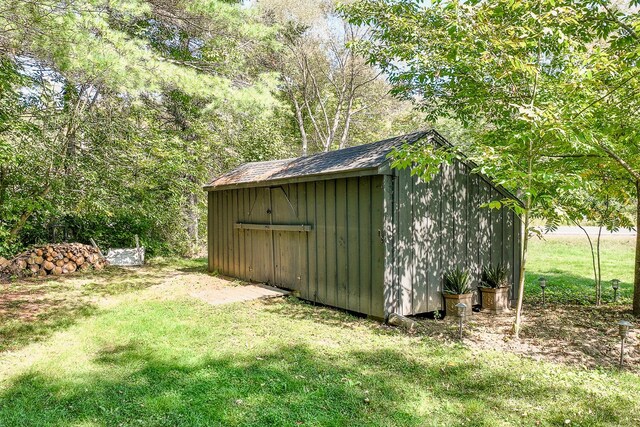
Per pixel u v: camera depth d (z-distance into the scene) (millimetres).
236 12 7992
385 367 3666
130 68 5898
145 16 7984
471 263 5922
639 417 2797
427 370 3600
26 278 8609
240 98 7355
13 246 9414
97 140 9344
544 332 4758
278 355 3945
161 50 10305
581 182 4012
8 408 2908
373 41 7008
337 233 5871
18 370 3594
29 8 4594
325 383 3316
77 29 5148
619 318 5414
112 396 3090
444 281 5633
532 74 4215
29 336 4566
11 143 7516
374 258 5262
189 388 3205
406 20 5941
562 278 8469
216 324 5027
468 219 5891
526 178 4234
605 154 4844
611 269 9555
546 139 4379
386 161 5000
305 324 5062
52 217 10406
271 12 15141
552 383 3338
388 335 4633
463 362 3789
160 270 9906
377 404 2973
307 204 6457
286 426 2674
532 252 12539
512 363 3771
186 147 12398
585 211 6293
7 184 8555
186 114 12469
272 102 8234
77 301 6410
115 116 9539
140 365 3680
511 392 3176
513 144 4543
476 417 2797
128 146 9930
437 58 5363
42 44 5012
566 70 4398
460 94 5719
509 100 5020
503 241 6277
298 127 20859
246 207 8102
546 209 5941
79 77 6898
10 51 5590
